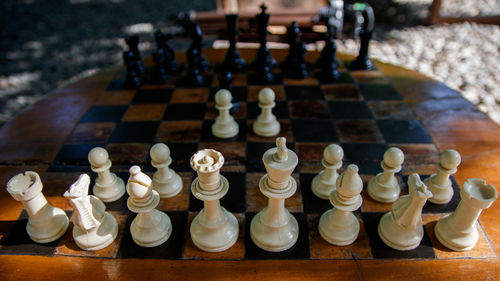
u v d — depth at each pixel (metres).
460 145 0.41
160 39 0.54
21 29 1.31
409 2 1.32
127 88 0.53
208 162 0.28
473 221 0.29
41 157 0.41
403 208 0.29
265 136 0.43
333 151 0.33
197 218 0.32
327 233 0.31
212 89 0.53
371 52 1.03
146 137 0.43
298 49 0.53
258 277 0.28
